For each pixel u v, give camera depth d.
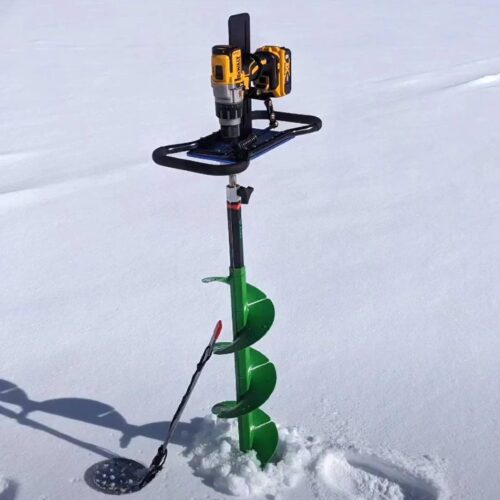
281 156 4.15
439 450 1.88
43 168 3.99
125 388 2.17
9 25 8.49
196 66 6.39
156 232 3.24
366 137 4.45
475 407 2.04
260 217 3.37
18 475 1.84
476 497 1.73
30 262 2.98
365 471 1.86
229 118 1.56
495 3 9.73
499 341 2.36
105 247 3.10
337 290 2.71
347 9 9.41
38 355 2.34
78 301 2.67
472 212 3.38
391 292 2.69
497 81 5.68
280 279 2.80
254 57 1.61
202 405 2.08
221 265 2.94
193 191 3.67
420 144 4.32
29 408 2.09
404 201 3.52
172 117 4.90
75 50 7.14
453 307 2.58
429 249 3.03
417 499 1.76
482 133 4.49
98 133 4.59
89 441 1.95
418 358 2.28
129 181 3.80
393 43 7.22
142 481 1.77
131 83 5.86
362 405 2.06
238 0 10.14
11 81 5.96
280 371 2.22
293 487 1.77
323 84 5.69
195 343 2.39
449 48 6.93
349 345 2.36
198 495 1.75
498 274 2.81
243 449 1.83
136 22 8.65
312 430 1.95
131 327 2.49
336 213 3.40
